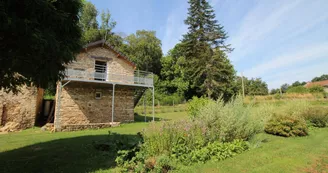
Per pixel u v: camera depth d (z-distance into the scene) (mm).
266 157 5320
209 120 6367
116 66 16156
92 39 30375
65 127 11234
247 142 6441
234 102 7598
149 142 5152
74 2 4574
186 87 35281
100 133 10219
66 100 13836
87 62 14883
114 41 34406
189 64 30141
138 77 15773
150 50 39188
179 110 26109
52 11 3859
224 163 4816
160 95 34281
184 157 4879
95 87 15188
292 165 4711
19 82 4980
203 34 28469
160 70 40406
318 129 10703
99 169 4531
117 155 5258
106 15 33469
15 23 3277
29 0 3434
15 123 12148
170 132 5332
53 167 4754
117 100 16062
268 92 50188
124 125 14031
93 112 14805
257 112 9836
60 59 4285
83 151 6293
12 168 4695
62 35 4457
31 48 3666
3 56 3566
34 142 7902
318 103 22203
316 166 4684
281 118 9578
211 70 27453
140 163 4258
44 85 4863
